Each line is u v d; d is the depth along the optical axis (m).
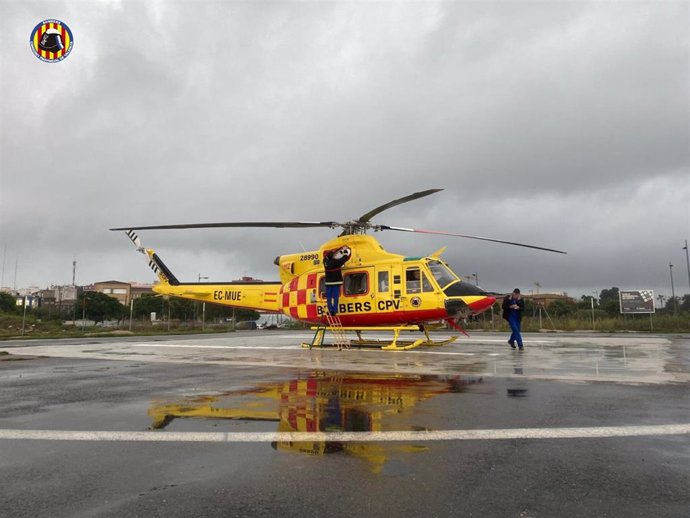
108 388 6.55
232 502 2.69
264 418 4.64
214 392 6.13
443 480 2.98
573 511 2.54
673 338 18.53
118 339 23.81
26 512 2.57
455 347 14.01
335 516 2.51
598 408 4.94
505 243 13.68
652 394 5.71
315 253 15.51
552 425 4.27
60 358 11.35
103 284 122.06
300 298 15.27
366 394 5.88
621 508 2.57
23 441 3.91
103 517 2.51
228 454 3.53
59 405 5.36
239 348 14.90
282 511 2.58
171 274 19.17
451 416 4.65
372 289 13.93
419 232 14.24
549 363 9.22
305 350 13.84
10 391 6.34
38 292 118.06
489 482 2.95
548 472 3.10
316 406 5.18
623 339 17.92
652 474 3.05
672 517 2.46
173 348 15.06
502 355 11.16
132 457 3.48
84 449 3.68
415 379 7.14
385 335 24.12
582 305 55.84
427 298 13.19
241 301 17.30
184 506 2.64
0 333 35.22
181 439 3.93
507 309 13.05
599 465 3.22
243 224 13.36
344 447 3.67
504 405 5.13
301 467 3.24
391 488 2.87
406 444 3.73
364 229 14.72
